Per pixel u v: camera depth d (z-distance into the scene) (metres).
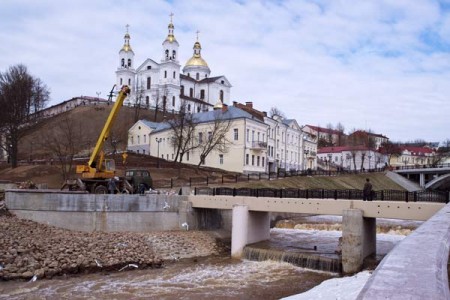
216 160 71.69
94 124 103.06
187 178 58.09
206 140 70.62
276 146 80.06
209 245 32.72
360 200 27.34
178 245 31.12
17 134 66.38
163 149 81.81
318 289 12.68
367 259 26.56
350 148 133.62
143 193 37.41
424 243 5.23
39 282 22.44
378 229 38.78
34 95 87.50
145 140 87.31
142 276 24.50
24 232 27.70
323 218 49.00
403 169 98.38
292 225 43.38
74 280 23.22
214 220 38.41
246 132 69.19
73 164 65.50
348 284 12.90
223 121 70.31
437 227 7.16
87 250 26.88
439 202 25.22
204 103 113.50
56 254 25.42
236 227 31.12
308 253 28.86
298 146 91.69
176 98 109.25
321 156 138.88
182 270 26.19
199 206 35.34
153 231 33.69
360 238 25.53
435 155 159.50
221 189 35.91
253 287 22.27
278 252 28.45
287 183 60.78
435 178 92.00
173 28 111.94
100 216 32.25
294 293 21.09
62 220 31.20
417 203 25.06
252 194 33.38
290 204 30.30
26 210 30.84
